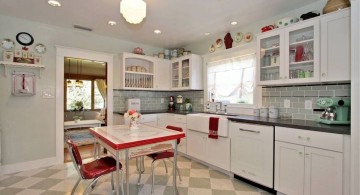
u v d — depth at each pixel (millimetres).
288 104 2697
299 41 2373
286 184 2115
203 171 2984
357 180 1633
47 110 3283
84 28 3418
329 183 1804
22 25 3031
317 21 2125
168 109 4684
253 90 3150
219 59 3729
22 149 3061
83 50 3580
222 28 3393
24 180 2656
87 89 6086
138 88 4113
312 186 1911
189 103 4285
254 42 3061
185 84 4160
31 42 3096
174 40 4109
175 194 2156
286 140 2115
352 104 1666
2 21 2879
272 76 2719
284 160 2133
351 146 1668
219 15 2854
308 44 2344
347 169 1711
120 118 3875
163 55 4516
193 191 2367
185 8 2629
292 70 2475
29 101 3123
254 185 2504
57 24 3240
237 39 3402
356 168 1639
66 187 2451
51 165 3266
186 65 4145
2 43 2879
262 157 2346
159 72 4387
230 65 3529
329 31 2041
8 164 2936
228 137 2783
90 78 6129
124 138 1898
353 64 1664
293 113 2641
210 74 3926
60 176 2795
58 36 3361
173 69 4551
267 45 2775
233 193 2316
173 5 2541
